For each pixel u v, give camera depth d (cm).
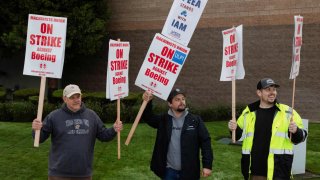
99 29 1816
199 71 1794
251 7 1680
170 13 549
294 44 521
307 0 1570
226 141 1124
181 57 544
